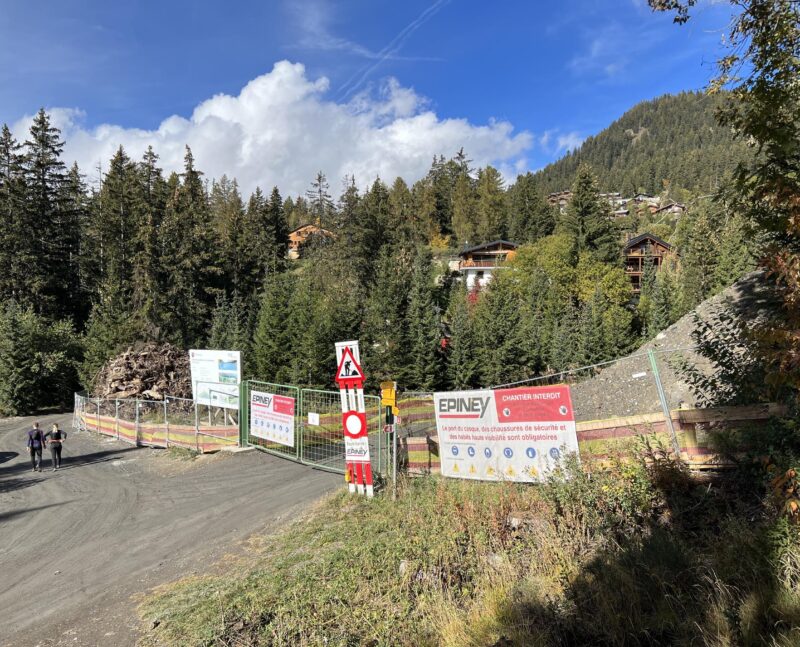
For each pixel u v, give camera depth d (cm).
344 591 589
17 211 5725
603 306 6003
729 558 438
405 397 1394
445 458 941
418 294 5194
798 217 436
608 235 6919
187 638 564
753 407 604
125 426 2209
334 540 817
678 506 561
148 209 6475
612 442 731
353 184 8869
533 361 5281
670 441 656
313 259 7019
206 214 7644
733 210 570
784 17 513
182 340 5553
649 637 400
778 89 502
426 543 654
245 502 1160
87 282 6588
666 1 657
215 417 2095
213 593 682
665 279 5853
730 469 602
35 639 635
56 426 1788
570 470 695
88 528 1086
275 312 4603
